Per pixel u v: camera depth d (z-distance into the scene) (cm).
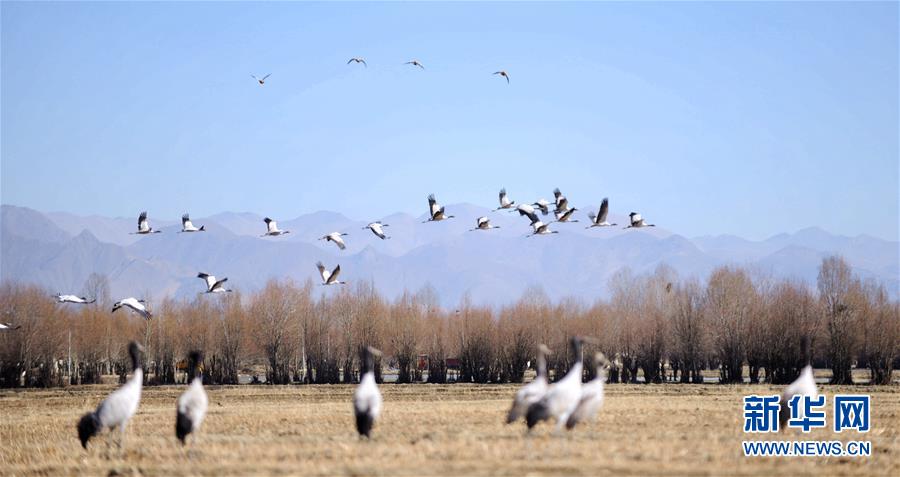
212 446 4025
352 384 12575
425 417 5472
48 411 7525
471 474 3066
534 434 4178
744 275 12669
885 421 5162
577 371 3631
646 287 17425
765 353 11431
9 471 3591
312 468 3272
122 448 3931
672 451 3622
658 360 12219
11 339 12031
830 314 11156
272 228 5816
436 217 5428
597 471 3128
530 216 5594
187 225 5838
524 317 12762
